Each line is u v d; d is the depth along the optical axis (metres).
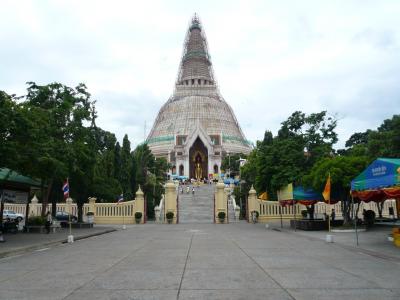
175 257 15.38
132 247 19.64
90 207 50.56
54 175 30.14
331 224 33.56
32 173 27.61
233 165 102.38
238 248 18.72
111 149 53.28
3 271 12.45
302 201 35.53
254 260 14.41
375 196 22.72
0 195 29.64
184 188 75.88
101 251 18.02
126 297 8.63
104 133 52.88
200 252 17.08
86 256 16.16
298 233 28.75
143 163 69.88
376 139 40.72
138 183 61.84
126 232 32.78
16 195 31.66
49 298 8.60
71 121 34.31
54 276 11.37
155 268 12.65
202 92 142.62
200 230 34.09
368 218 34.16
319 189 30.22
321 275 11.22
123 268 12.70
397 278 10.73
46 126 28.33
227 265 13.21
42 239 24.53
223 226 40.94
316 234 27.58
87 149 34.91
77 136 34.53
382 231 29.52
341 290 9.22
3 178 26.86
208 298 8.51
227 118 134.88
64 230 34.69
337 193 30.94
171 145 122.56
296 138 39.16
